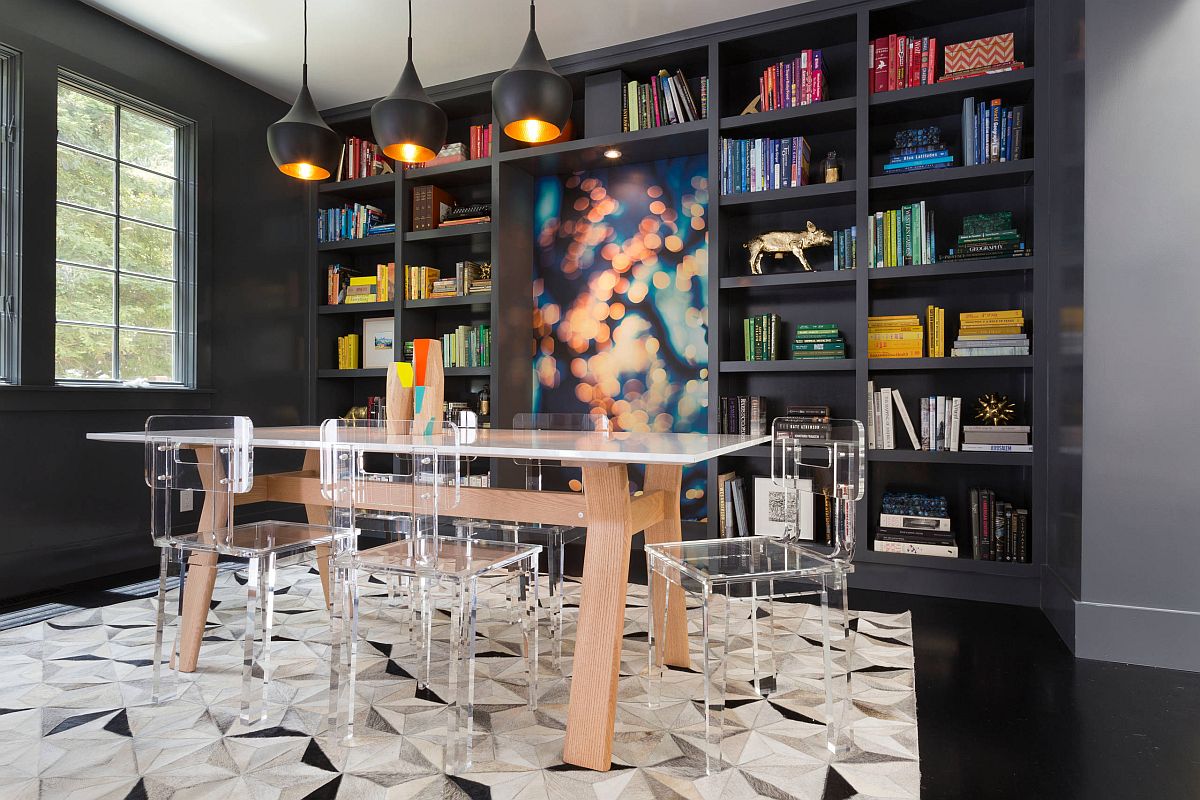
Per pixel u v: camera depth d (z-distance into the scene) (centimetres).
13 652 233
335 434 186
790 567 169
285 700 196
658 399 396
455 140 446
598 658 164
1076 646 232
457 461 172
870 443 322
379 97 434
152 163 368
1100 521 230
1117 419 228
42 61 311
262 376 426
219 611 278
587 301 414
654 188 398
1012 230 303
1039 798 148
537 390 425
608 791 151
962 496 329
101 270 342
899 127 342
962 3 313
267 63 392
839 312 352
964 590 302
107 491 340
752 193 338
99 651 234
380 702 195
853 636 252
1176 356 221
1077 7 245
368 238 441
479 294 403
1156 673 217
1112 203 228
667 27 351
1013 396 321
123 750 167
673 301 393
